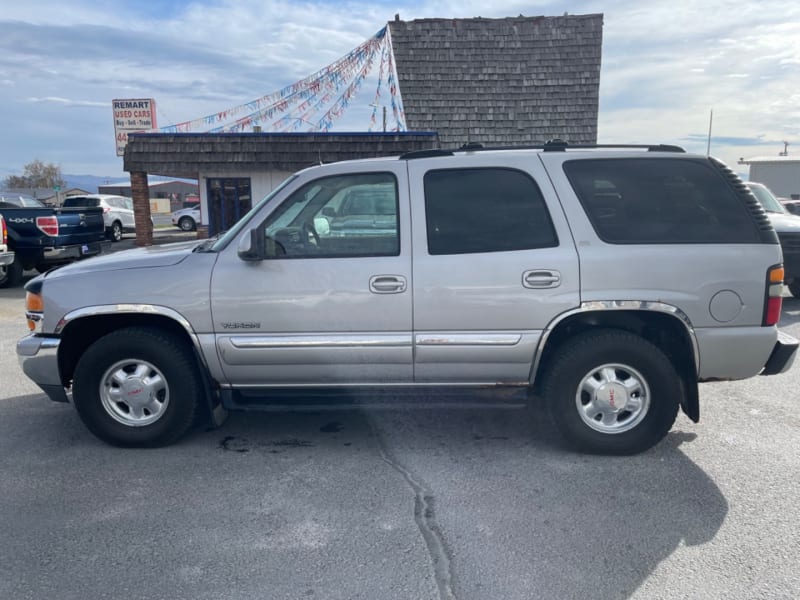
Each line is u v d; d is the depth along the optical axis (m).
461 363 4.24
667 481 3.95
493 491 3.84
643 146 4.43
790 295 10.80
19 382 6.15
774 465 4.18
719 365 4.18
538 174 4.22
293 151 14.51
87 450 4.51
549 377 4.27
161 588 2.92
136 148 14.67
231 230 4.45
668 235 4.13
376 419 5.09
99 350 4.37
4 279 11.90
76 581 2.98
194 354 4.45
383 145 14.33
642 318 4.25
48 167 86.50
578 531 3.38
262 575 3.01
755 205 4.21
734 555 3.16
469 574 3.01
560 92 15.40
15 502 3.74
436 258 4.15
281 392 4.44
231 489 3.89
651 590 2.89
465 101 15.38
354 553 3.19
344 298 4.18
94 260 4.63
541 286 4.11
